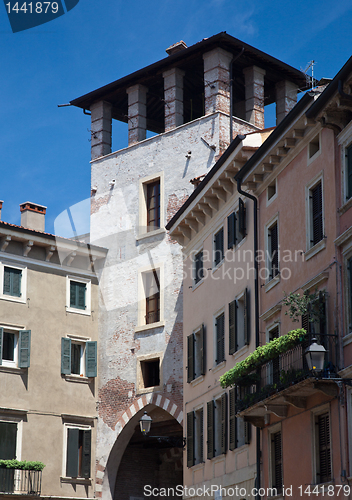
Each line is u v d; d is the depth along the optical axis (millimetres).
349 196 17328
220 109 33594
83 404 34531
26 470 31531
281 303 20688
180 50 36969
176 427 33406
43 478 32250
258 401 19859
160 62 35594
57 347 34188
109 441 34156
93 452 34344
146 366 34125
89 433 34344
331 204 18062
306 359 16031
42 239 34000
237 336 24203
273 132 20641
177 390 31766
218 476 25141
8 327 32812
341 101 16766
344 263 17203
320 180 18984
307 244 19391
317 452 17969
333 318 17312
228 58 34562
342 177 17609
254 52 34625
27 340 33062
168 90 35875
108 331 35438
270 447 20969
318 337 17281
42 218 37125
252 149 23500
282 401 19062
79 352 35250
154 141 35656
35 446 32406
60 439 33312
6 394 32094
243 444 23297
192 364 28453
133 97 37438
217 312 26562
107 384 34875
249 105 35406
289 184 21062
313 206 19562
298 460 18797
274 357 18797
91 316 35750
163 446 35000
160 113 42156
